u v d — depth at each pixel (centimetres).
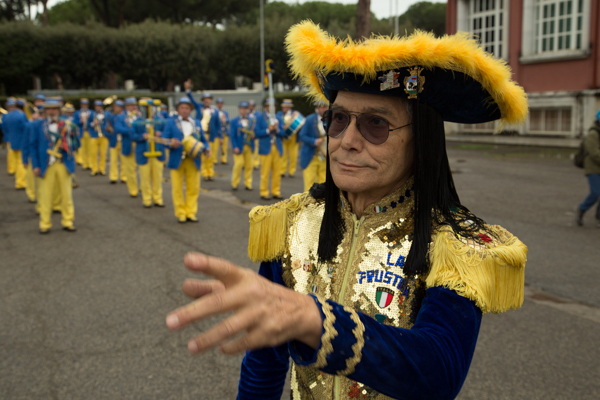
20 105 1202
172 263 550
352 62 95
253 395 125
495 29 1936
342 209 116
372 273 106
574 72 1722
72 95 2805
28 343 363
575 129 1717
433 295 91
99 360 340
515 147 1792
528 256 560
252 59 3272
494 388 303
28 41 2847
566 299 437
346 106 104
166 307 428
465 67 95
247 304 66
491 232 100
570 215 767
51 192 695
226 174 1355
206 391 307
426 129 102
